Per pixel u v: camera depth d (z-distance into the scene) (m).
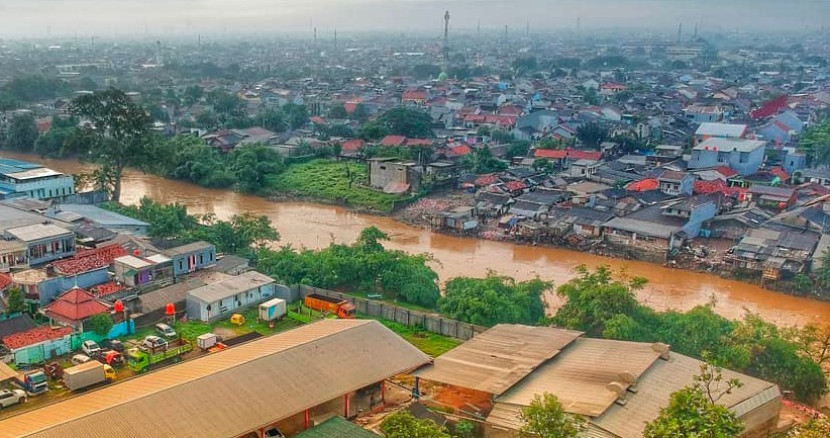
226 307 62.50
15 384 48.12
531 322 61.06
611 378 42.00
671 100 192.50
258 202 115.94
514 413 39.84
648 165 122.69
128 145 107.06
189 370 42.19
